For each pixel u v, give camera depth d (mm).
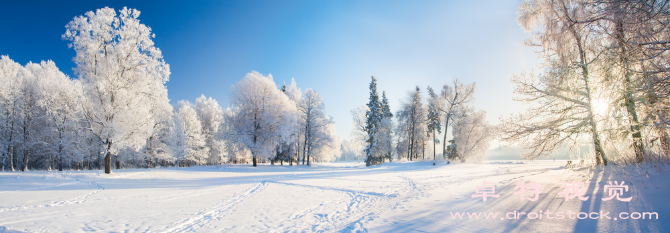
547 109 12820
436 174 21047
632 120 8273
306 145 41656
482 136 31469
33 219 6809
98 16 18922
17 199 9617
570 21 7746
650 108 6992
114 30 19562
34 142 27766
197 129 41625
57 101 27719
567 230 4586
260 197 10688
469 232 4914
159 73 20953
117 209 8172
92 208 8305
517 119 12750
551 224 5008
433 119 43250
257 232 5734
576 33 8227
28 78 29469
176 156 35094
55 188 12750
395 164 37594
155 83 20625
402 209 7625
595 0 5875
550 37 10375
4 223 6387
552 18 9711
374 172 25703
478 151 31578
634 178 8414
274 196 10961
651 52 5434
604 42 7379
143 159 35812
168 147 34406
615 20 5535
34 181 14719
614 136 9844
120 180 16703
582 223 4887
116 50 19219
